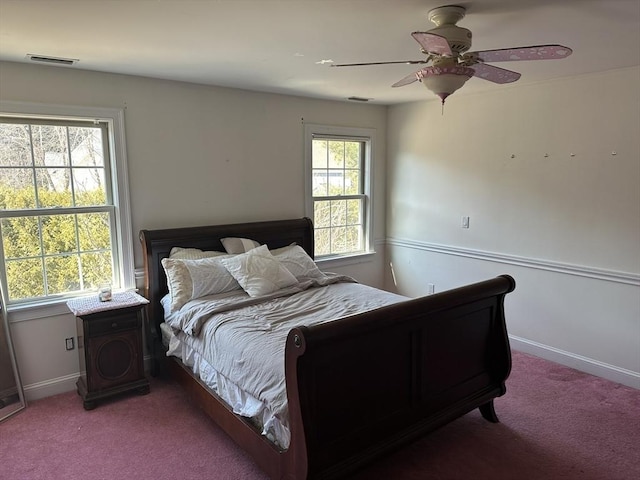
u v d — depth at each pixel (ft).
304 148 14.56
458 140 14.28
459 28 6.73
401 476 7.82
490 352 9.35
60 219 10.78
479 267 14.14
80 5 6.33
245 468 8.03
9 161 10.09
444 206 14.96
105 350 10.14
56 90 10.18
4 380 9.85
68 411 9.96
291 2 6.31
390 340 7.33
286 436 6.75
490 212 13.62
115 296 10.87
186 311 10.03
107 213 11.35
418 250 16.05
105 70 10.50
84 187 11.03
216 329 9.06
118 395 10.48
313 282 12.16
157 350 11.37
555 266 12.16
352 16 6.90
